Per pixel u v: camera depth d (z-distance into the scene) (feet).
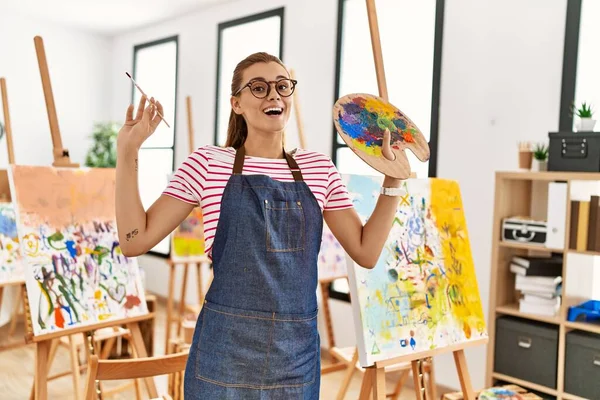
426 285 7.25
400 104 13.00
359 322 6.47
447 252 7.70
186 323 11.10
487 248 11.26
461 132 11.64
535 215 10.46
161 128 19.92
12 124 19.60
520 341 9.62
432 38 12.39
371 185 7.70
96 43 21.65
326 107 14.26
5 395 11.35
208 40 17.81
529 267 9.56
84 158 21.43
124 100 21.57
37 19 19.98
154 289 19.99
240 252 4.54
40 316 7.22
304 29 14.76
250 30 16.79
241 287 4.53
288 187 4.78
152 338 12.42
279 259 4.61
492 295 9.90
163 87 20.11
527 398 7.67
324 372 10.44
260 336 4.54
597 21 9.98
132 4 17.67
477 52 11.37
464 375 7.38
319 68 14.42
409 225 7.38
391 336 6.67
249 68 4.83
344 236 5.11
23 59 19.77
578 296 9.50
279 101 4.79
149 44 20.26
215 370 4.53
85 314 7.64
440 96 11.97
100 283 8.00
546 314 9.40
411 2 12.84
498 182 9.80
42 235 7.68
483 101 11.30
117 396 11.42
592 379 8.80
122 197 4.33
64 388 11.76
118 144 4.37
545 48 10.44
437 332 7.14
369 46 13.60
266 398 4.57
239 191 4.61
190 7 17.75
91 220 8.31
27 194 7.75
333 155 14.08
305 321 4.74
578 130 9.29
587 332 9.14
